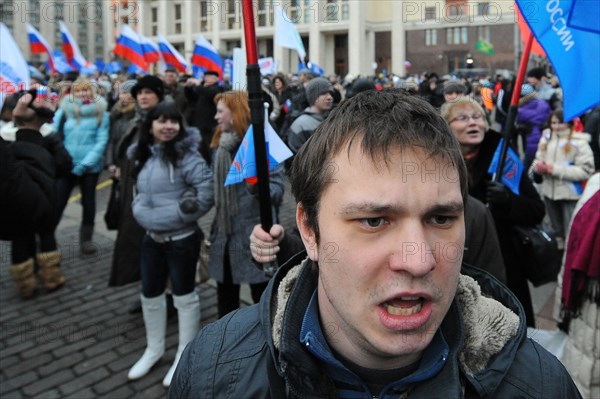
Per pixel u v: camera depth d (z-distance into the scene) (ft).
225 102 9.10
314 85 14.29
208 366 3.41
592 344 7.33
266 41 59.11
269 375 3.09
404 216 2.57
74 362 10.89
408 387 2.92
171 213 9.34
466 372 2.86
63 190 15.03
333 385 3.03
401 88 3.01
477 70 51.90
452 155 2.69
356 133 2.68
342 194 2.68
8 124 13.38
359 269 2.64
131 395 9.80
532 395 2.92
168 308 12.89
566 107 5.92
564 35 5.90
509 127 8.31
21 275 13.62
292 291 3.23
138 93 12.32
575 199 15.40
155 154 9.44
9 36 10.29
